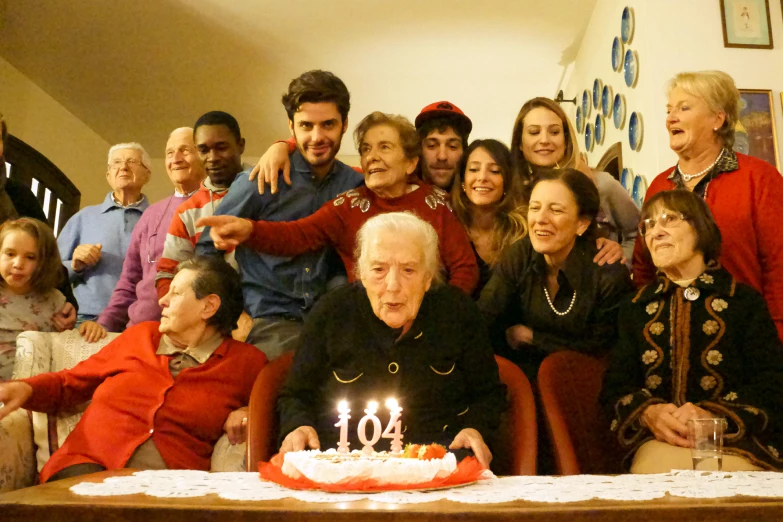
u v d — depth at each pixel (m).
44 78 7.51
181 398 2.28
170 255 2.98
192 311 2.37
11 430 2.29
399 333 1.95
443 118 3.12
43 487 1.32
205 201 3.13
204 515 1.10
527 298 2.50
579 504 1.14
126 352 2.38
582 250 2.46
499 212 2.86
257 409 1.94
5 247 2.85
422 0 6.14
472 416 1.90
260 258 2.75
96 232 4.50
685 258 2.15
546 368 2.07
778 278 2.60
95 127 8.63
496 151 2.85
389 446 1.87
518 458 1.92
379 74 7.36
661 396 2.11
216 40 6.81
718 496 1.22
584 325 2.41
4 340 2.82
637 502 1.17
